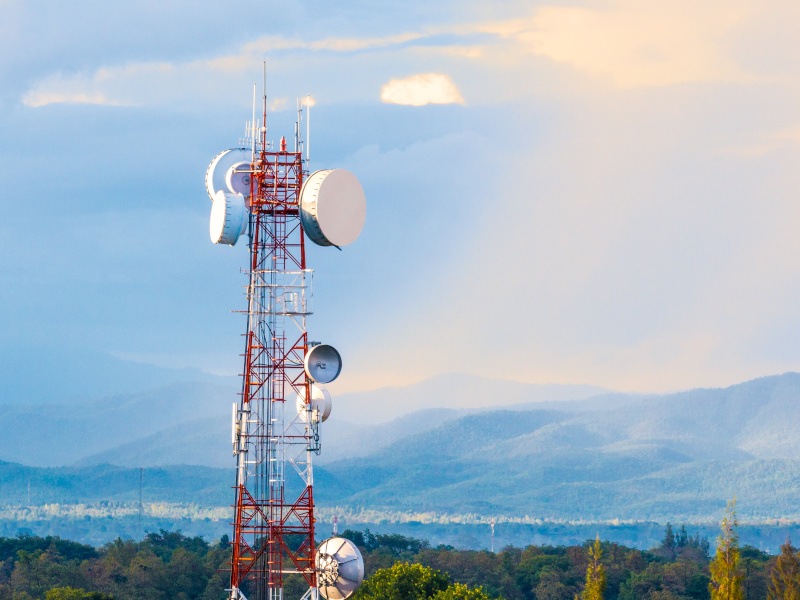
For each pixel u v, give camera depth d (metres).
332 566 136.25
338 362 135.25
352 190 134.75
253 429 136.50
